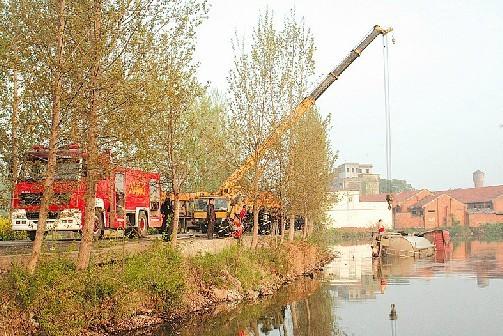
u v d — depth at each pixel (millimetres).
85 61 14555
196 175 23688
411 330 17641
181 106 20656
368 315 20219
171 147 21188
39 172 15383
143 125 15594
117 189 26203
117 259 18422
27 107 14398
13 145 14492
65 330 13883
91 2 14953
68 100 14703
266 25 29391
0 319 13008
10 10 14305
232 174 29391
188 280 21156
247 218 40250
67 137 14922
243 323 18625
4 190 15180
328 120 40719
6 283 13695
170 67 17734
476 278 31031
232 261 24641
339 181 147500
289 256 32094
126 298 16766
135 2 15445
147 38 15711
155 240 20953
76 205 21938
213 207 31062
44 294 13805
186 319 19094
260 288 25406
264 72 28984
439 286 27875
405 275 33188
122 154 15844
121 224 26578
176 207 22188
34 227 21891
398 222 106938
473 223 106375
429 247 51906
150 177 28516
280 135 29172
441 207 106125
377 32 36062
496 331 17375
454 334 17000
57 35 14508
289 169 31750
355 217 105188
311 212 42375
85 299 15422
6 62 13820
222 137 27031
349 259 47375
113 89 15125
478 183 148750
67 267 15953
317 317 19812
